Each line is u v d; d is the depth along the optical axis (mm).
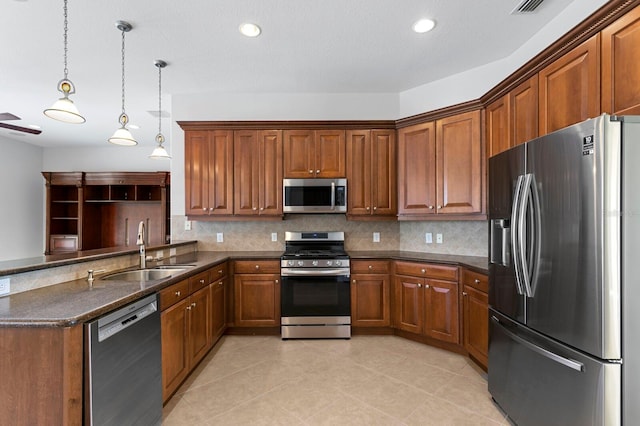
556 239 1486
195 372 2475
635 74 1407
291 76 3211
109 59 2805
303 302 3131
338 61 2904
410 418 1911
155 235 6164
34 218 5879
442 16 2252
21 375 1232
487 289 2336
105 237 6160
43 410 1226
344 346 2965
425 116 3090
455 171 2906
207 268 2639
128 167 6160
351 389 2227
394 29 2402
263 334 3270
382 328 3236
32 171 5863
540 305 1584
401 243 3695
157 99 3771
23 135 5195
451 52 2764
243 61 2883
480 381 2334
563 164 1444
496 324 1989
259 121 3340
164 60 2838
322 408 2010
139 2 2053
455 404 2051
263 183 3383
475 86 3076
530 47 2568
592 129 1312
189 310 2277
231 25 2326
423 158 3137
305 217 3723
